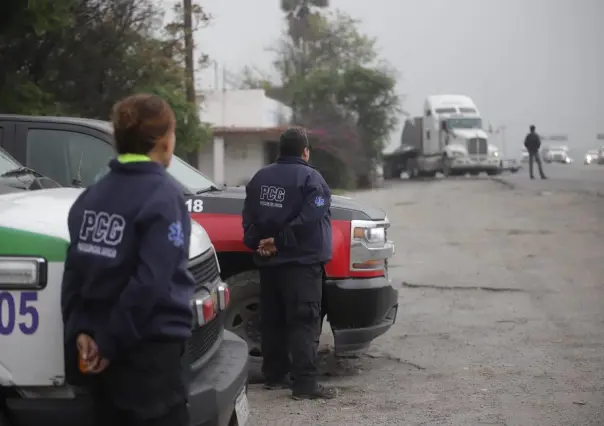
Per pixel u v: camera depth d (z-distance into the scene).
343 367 7.11
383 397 6.14
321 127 40.44
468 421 5.50
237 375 3.93
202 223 6.42
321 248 5.89
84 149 6.43
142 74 18.75
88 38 17.89
